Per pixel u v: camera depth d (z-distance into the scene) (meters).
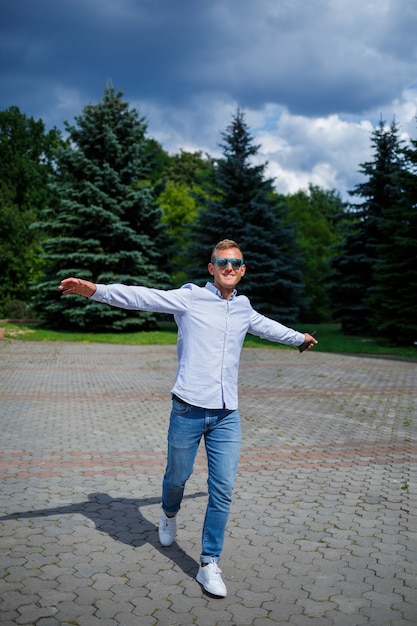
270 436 7.02
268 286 27.12
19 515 4.22
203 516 4.29
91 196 24.48
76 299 24.41
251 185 28.36
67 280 3.00
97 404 9.10
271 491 4.90
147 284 25.38
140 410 8.65
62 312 24.67
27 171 45.38
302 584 3.22
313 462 5.89
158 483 5.07
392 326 21.97
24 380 11.56
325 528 4.08
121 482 5.07
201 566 3.17
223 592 3.03
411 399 10.19
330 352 19.69
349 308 27.17
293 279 28.58
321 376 13.13
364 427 7.71
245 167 28.39
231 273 3.25
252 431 7.27
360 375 13.46
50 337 22.55
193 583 3.22
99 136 25.17
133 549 3.66
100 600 2.99
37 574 3.27
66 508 4.39
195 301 3.21
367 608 2.96
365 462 5.94
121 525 4.07
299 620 2.83
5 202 39.22
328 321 43.22
